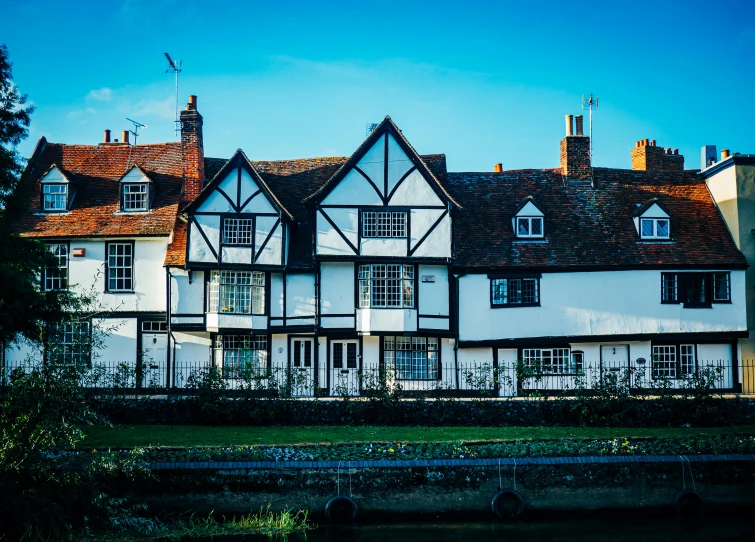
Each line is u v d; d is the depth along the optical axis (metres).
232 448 17.91
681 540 16.17
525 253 26.59
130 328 26.27
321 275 26.03
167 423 21.62
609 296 26.25
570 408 21.83
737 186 27.08
